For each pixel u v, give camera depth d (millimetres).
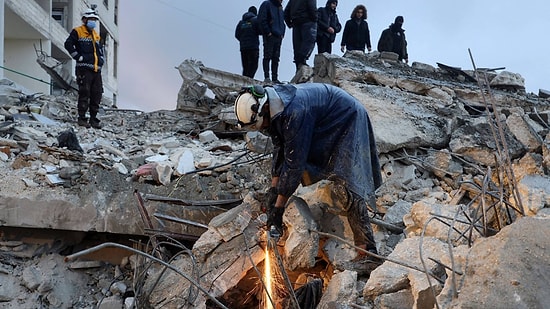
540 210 3191
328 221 3738
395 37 8297
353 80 5645
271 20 7547
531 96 6551
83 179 4504
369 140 3572
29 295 4082
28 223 4219
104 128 7000
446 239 3184
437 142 4848
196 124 7242
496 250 2328
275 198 3355
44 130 6156
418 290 2600
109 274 4391
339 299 3016
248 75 8227
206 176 4750
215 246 3615
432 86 5746
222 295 3553
